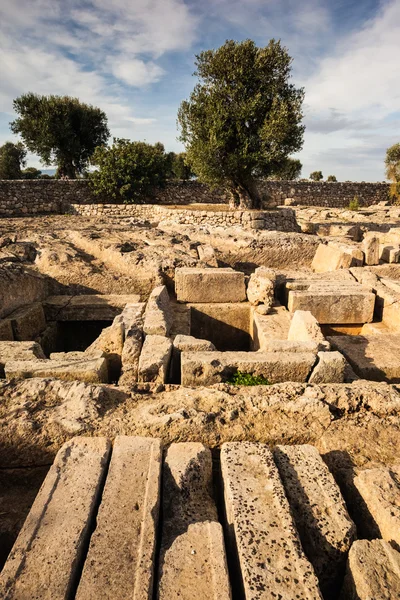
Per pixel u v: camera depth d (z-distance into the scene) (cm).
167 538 198
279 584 170
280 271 793
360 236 1662
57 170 2666
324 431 296
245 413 309
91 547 184
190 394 328
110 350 448
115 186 2264
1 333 514
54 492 215
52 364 369
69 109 2456
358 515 232
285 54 1706
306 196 3030
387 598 169
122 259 744
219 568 178
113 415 301
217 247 934
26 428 285
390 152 3041
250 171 1798
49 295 692
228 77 1708
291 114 1691
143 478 224
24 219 1612
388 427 303
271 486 220
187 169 3162
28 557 180
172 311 618
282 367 381
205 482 237
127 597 164
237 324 656
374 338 502
